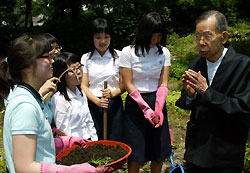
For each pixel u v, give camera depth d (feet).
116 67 11.25
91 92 11.07
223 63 7.35
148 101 10.23
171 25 52.65
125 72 10.07
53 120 9.35
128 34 40.70
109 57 11.28
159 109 9.93
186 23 53.62
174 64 32.81
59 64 9.37
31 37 5.71
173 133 17.26
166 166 13.02
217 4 52.44
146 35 9.48
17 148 5.26
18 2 48.78
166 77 10.48
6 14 46.88
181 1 51.37
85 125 10.17
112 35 11.19
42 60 5.73
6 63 6.75
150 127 10.30
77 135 9.81
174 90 25.35
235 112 6.89
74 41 37.47
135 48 9.90
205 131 7.57
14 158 5.30
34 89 5.76
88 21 39.68
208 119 7.54
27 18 43.37
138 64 9.96
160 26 9.42
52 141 6.34
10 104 5.56
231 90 7.25
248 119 7.48
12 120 5.39
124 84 10.28
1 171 11.98
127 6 45.24
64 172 5.63
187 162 8.38
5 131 5.66
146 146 10.49
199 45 7.29
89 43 11.21
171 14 52.60
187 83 7.84
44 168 5.41
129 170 10.57
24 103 5.46
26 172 5.26
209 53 7.29
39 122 5.73
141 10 45.11
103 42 10.72
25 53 5.49
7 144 5.66
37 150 5.89
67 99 9.43
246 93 6.98
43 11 55.67
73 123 9.73
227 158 7.39
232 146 7.39
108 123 11.02
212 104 7.06
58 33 37.47
